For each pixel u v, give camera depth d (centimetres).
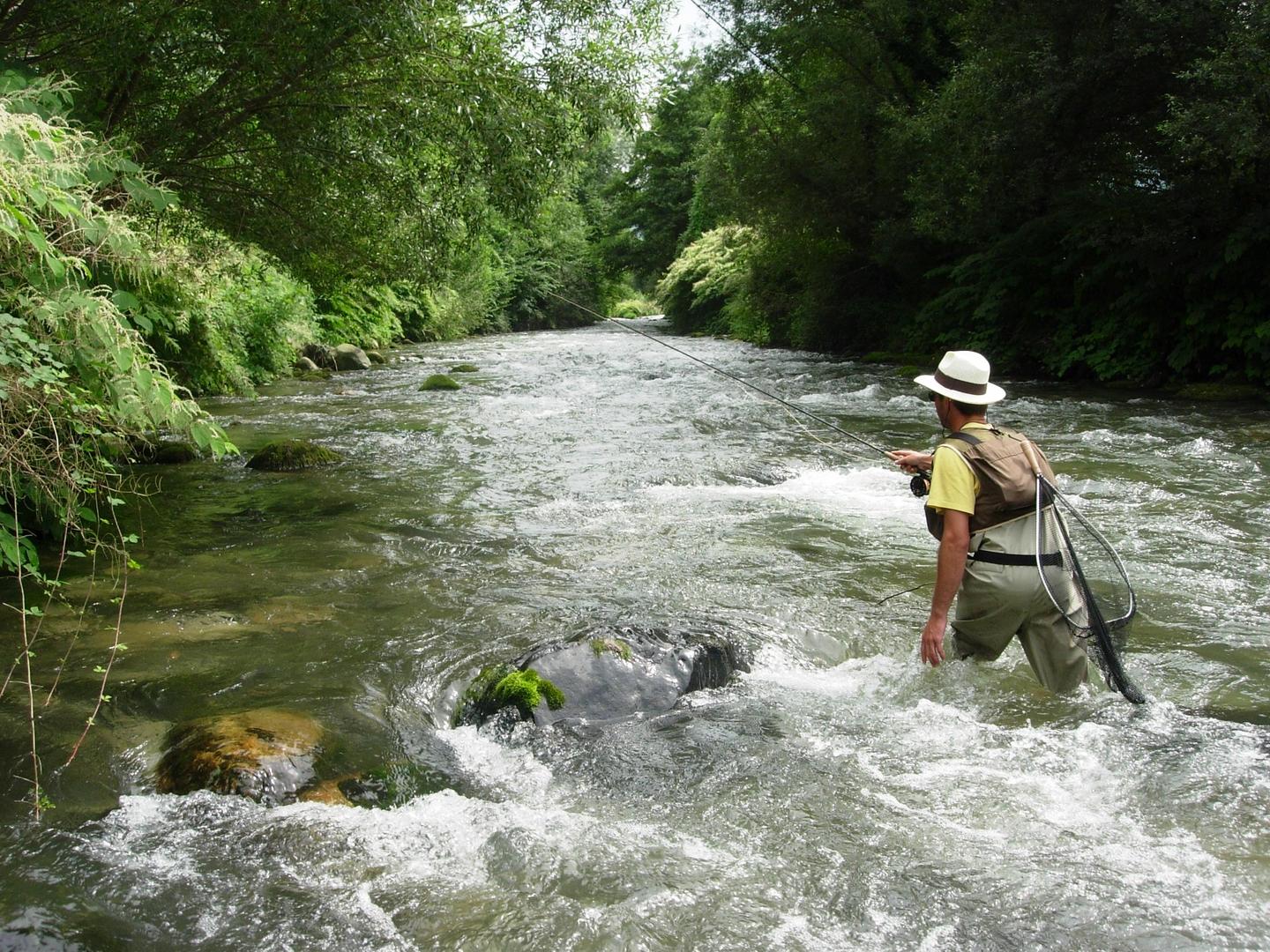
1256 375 1370
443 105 798
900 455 434
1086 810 315
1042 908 265
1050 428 1120
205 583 574
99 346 378
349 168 858
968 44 1625
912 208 1994
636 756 361
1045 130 1523
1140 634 470
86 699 410
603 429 1190
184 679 431
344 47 739
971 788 330
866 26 1983
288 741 356
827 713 394
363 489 848
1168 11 1322
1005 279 1708
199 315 1289
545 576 578
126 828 312
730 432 1151
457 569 597
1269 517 684
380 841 306
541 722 387
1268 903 265
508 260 4419
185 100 789
